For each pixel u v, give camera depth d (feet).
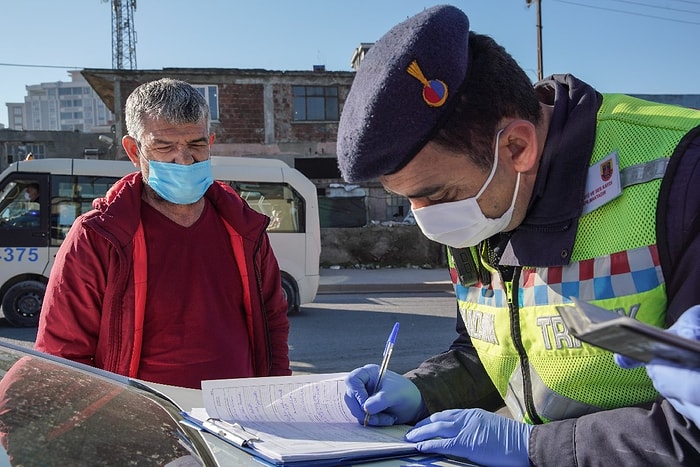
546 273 4.00
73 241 6.68
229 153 65.51
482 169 3.83
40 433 3.83
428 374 5.24
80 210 26.02
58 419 4.05
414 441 4.14
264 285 8.03
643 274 3.57
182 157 6.85
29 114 411.34
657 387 2.76
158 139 6.77
